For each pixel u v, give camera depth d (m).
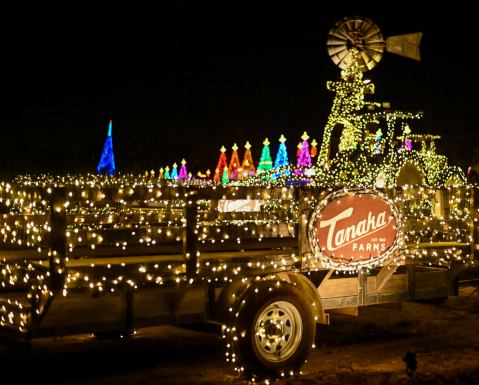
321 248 6.07
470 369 5.88
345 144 12.48
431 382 5.43
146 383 5.40
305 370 5.90
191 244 5.59
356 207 6.28
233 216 7.64
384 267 6.69
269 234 6.72
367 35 12.43
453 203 7.62
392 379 5.52
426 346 6.84
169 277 5.49
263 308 5.60
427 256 6.93
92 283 5.10
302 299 5.86
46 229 5.61
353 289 6.54
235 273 5.75
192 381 5.49
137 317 5.41
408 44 10.94
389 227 6.52
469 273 8.13
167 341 6.93
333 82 12.59
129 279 5.31
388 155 12.59
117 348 6.59
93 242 6.25
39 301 4.96
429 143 16.19
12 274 5.57
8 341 5.36
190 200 5.60
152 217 7.07
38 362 6.03
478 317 8.44
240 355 5.53
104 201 5.26
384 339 7.17
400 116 12.98
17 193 5.70
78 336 7.06
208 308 5.73
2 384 5.32
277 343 5.70
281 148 15.01
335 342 7.02
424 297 7.16
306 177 9.70
